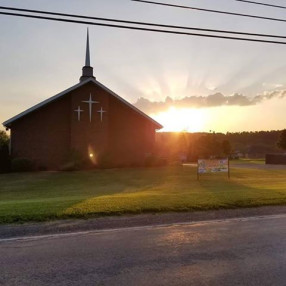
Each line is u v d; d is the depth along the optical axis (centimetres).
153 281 483
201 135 6281
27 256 584
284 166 3578
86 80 2728
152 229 774
